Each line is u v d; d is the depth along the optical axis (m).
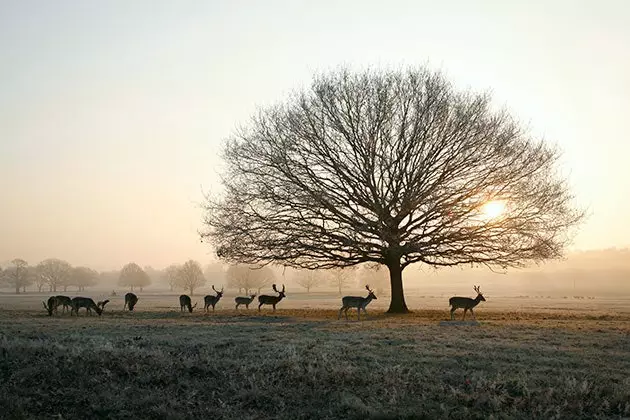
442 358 13.95
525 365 13.29
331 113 29.88
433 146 29.16
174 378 11.78
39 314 31.30
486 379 11.67
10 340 15.04
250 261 31.64
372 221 29.33
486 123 29.25
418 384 11.50
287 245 30.62
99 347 13.68
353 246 29.94
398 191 29.20
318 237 30.19
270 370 12.34
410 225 30.61
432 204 28.62
